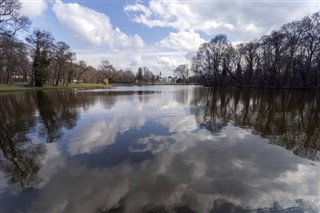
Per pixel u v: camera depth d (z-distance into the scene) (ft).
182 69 426.10
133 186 16.55
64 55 198.59
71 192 15.87
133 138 28.99
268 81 184.55
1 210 14.02
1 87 146.20
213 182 17.11
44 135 30.96
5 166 20.79
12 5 104.12
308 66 153.69
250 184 16.88
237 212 13.51
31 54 165.89
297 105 60.70
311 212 13.62
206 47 237.45
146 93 123.95
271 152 23.77
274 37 169.78
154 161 21.27
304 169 19.63
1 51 109.40
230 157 22.29
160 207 13.98
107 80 309.42
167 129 33.94
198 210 13.65
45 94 110.93
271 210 13.78
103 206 14.16
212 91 139.23
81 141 27.84
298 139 28.43
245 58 213.46
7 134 31.91
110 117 44.52
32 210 13.97
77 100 79.77
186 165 20.29
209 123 38.19
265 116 44.45
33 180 17.83
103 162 21.13
